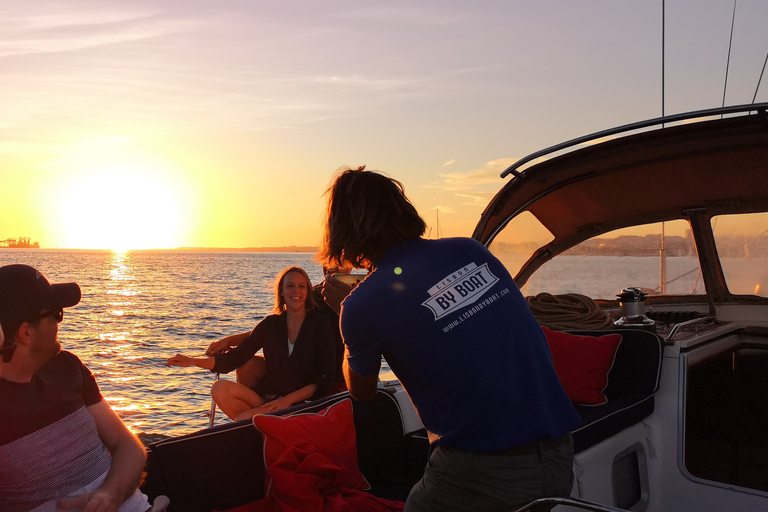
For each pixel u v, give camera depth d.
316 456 2.55
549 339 3.62
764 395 3.82
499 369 1.67
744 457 3.80
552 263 4.49
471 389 1.66
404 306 1.70
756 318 4.29
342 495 2.58
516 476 1.66
